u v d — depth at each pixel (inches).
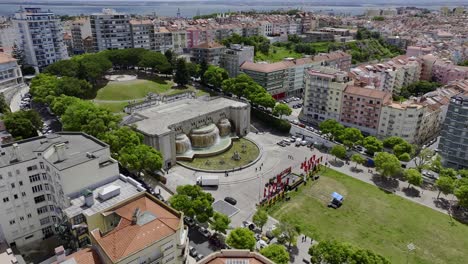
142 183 5433.1
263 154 6953.7
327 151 7199.8
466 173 5895.7
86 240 3545.8
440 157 6717.5
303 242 4478.3
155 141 5964.6
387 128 7751.0
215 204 5196.9
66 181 3725.4
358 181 6072.8
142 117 6963.6
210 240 4318.4
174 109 7559.1
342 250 3612.2
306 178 6058.1
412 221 5027.1
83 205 3634.4
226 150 7047.2
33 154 4124.0
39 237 4298.7
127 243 2977.4
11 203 3946.9
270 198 5334.6
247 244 3850.9
